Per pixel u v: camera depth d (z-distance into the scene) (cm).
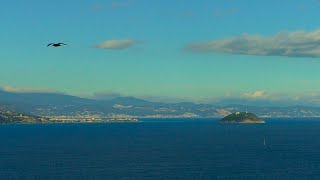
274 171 16688
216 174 16012
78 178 15262
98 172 16438
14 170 16988
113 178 15212
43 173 16275
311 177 15375
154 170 16888
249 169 17188
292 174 16000
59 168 17462
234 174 16038
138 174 15975
